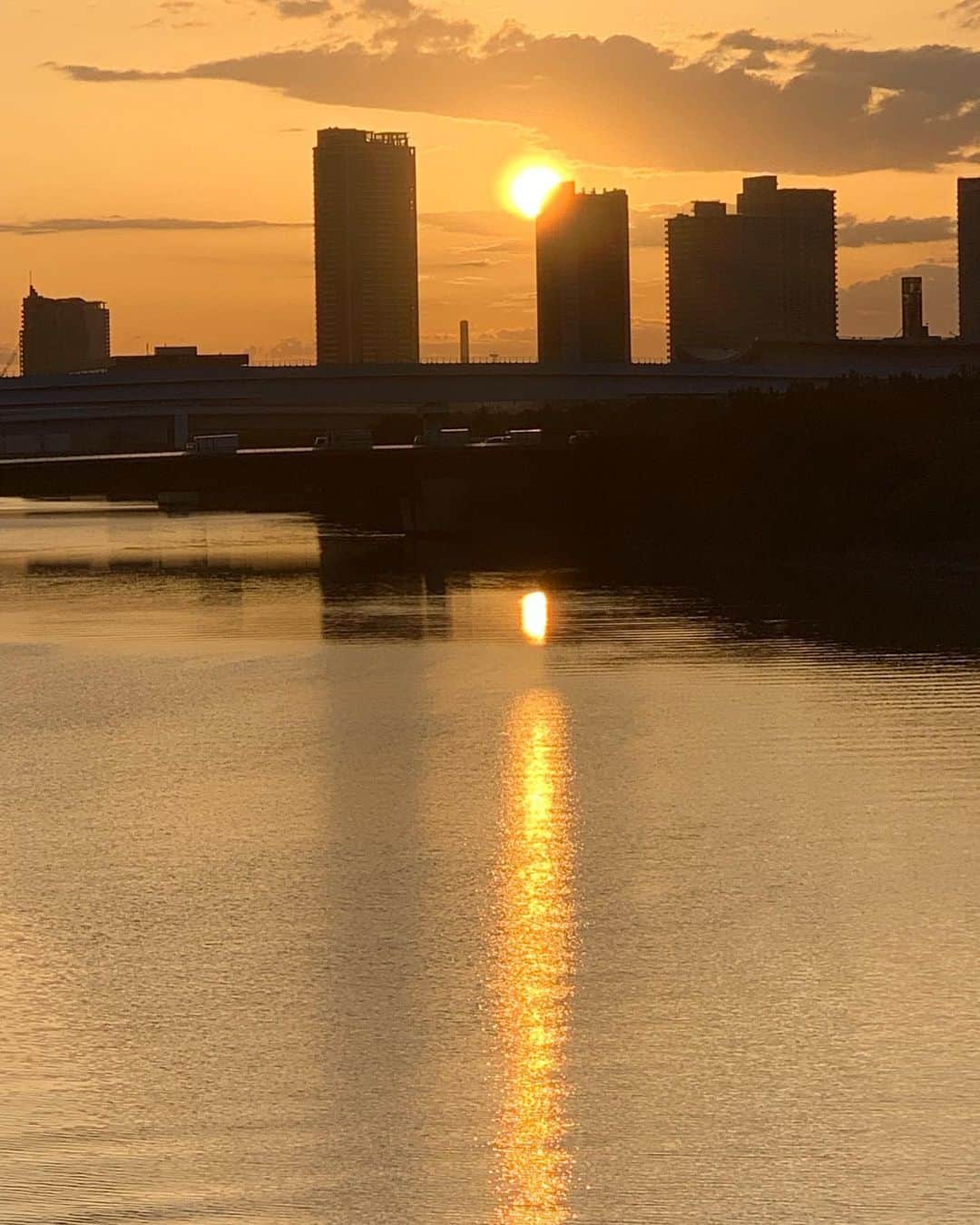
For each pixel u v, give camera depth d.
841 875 83.38
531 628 169.62
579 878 83.50
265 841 90.62
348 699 130.25
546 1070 62.66
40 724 121.56
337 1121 59.19
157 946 75.06
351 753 111.06
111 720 122.56
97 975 71.88
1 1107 60.28
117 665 147.75
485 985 70.38
